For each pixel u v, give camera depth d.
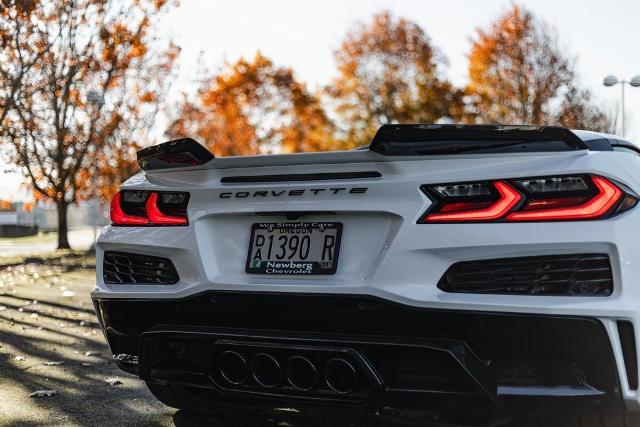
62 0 18.16
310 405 2.65
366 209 2.61
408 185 2.56
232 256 2.87
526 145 2.45
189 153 2.91
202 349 2.89
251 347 2.68
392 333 2.52
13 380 4.42
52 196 23.33
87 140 22.28
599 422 2.59
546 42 36.50
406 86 39.47
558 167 2.40
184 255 2.90
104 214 25.75
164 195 3.02
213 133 34.09
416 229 2.51
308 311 2.63
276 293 2.67
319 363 2.60
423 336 2.48
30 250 24.55
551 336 2.35
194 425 3.41
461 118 38.12
